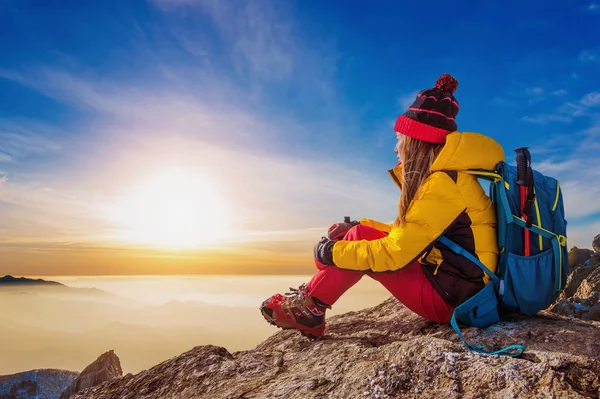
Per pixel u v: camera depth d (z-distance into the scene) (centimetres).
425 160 255
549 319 274
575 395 167
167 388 275
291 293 312
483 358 204
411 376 205
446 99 253
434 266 269
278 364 277
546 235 245
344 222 317
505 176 249
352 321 353
